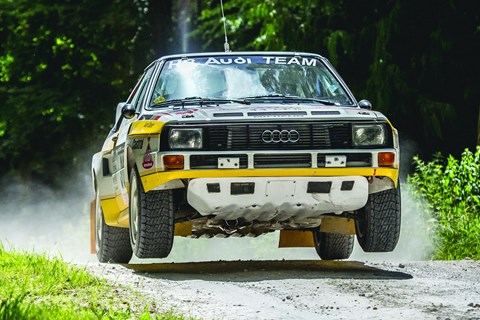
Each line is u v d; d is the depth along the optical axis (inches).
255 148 770.8
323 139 778.2
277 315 605.3
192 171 765.9
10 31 2322.8
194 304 642.8
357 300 657.6
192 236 874.1
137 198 808.9
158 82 869.2
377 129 786.8
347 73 1759.4
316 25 1779.0
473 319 587.5
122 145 866.1
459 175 1211.2
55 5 2293.3
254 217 799.1
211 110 792.3
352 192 784.9
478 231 1109.1
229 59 887.7
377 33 1681.8
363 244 838.5
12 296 634.2
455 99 1718.8
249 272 809.5
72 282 697.0
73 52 2324.1
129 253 964.0
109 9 2303.2
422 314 604.7
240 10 2014.0
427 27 1701.5
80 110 2324.1
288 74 879.7
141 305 633.0
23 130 2329.0
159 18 2332.7
